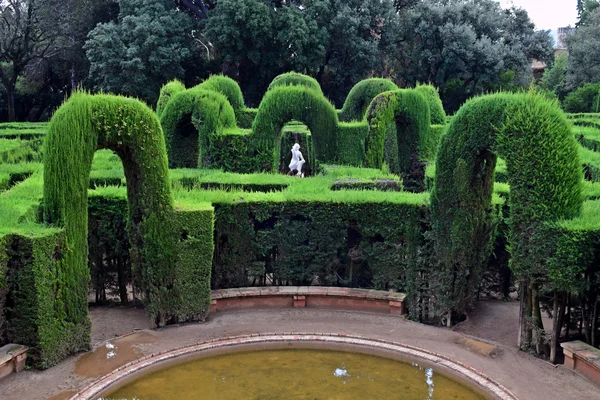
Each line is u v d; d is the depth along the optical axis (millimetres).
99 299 12547
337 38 51188
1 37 46469
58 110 9406
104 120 9727
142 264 10891
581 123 33344
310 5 49625
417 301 11508
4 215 9672
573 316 9641
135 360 9141
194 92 20750
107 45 46031
